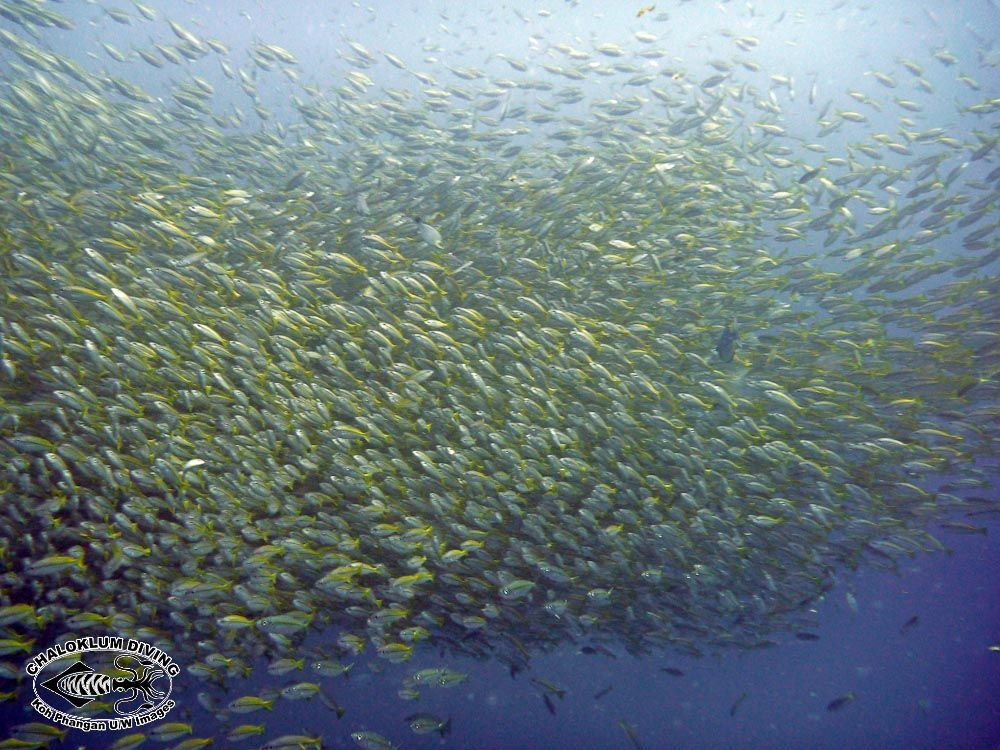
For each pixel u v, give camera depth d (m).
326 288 3.40
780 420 3.23
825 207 4.11
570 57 4.88
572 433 3.18
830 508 3.28
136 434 2.94
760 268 3.78
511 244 3.63
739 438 3.18
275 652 3.30
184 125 4.49
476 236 3.61
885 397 3.46
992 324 3.38
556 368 3.21
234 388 3.08
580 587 3.41
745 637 3.87
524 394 3.24
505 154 4.06
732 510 3.27
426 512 3.17
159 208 3.53
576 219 3.66
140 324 3.16
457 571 3.20
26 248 3.32
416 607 3.43
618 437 3.20
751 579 3.66
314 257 3.49
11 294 3.11
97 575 3.03
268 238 3.69
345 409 3.14
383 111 4.50
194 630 3.26
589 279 3.60
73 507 2.91
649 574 3.27
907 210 3.74
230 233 3.65
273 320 3.23
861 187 4.00
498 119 4.48
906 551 3.44
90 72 4.34
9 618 2.66
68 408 3.02
